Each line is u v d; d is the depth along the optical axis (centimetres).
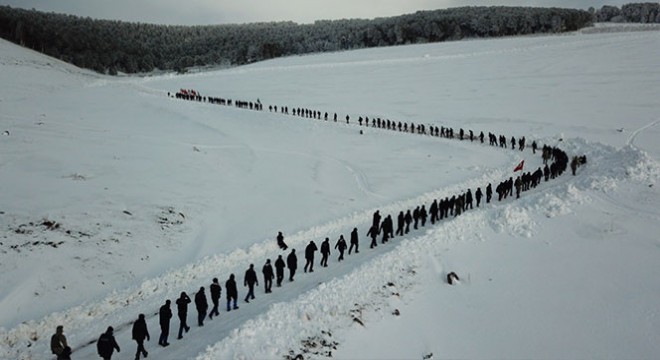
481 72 8431
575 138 4266
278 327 1285
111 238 2036
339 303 1427
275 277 1828
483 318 1458
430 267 1762
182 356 1215
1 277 1695
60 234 1969
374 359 1257
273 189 2905
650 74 7156
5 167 2497
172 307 1627
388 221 2172
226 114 5112
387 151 4141
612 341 1327
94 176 2584
